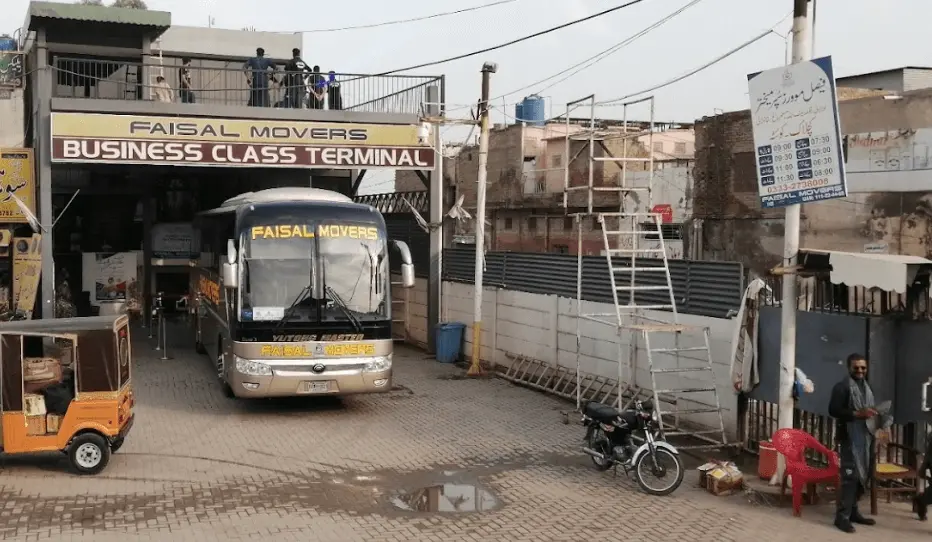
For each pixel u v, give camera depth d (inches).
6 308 753.0
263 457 457.4
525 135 1750.7
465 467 446.0
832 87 367.6
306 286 550.0
